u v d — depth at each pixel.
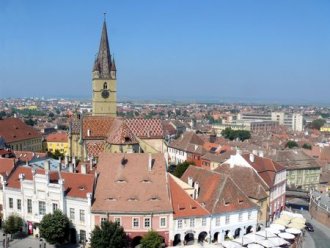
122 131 143.00
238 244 96.69
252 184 119.38
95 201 100.62
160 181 104.81
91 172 117.44
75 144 167.75
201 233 104.50
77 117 170.88
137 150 143.25
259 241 98.94
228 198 107.94
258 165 130.00
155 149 160.25
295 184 193.25
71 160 138.38
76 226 101.69
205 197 109.38
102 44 179.00
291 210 145.75
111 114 181.75
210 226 103.75
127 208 99.12
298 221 116.50
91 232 94.19
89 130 160.00
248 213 110.56
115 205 99.75
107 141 147.12
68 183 105.38
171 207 100.19
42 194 103.81
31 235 106.88
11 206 109.62
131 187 103.31
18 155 151.25
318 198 146.62
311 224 132.88
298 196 160.00
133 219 99.00
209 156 190.50
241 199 110.25
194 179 117.88
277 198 134.38
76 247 99.50
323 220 133.75
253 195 117.06
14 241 102.75
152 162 107.94
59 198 101.81
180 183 109.19
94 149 151.25
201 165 193.50
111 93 180.88
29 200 106.38
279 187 136.00
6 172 114.88
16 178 111.50
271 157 193.75
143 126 166.75
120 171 106.19
